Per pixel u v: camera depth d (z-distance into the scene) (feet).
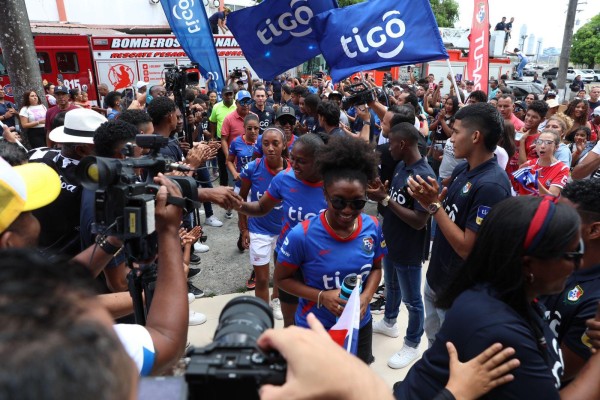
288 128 15.57
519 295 4.32
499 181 7.34
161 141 5.47
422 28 14.15
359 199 6.73
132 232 4.43
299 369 2.30
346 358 2.42
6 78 40.45
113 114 23.79
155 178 4.57
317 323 2.77
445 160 15.67
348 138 6.92
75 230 8.02
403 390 4.90
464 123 7.66
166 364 3.70
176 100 16.35
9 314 1.50
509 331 3.96
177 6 23.41
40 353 1.38
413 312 10.55
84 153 8.36
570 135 18.60
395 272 11.25
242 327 2.86
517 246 4.13
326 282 7.32
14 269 1.71
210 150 9.84
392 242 10.33
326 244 7.20
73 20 61.11
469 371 3.93
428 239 11.71
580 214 5.31
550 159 12.05
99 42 43.80
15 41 20.40
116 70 45.16
